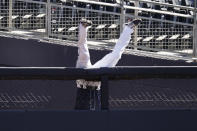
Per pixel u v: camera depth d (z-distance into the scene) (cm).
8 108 2875
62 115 2356
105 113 2361
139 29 3853
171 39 3856
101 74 2381
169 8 4200
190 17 3841
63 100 3375
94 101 2541
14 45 3812
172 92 3338
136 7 3844
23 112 2353
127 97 3372
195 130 2375
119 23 3834
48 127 2359
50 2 3878
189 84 3506
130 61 3731
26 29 3919
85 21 2756
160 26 3853
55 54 3781
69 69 2380
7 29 3925
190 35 3841
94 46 3806
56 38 3881
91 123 2361
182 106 2800
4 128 2355
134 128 2369
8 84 3225
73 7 3856
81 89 2541
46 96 3259
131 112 2364
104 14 3850
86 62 2750
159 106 2856
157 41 3862
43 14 3888
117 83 3372
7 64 3831
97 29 3856
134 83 3378
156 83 3419
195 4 3825
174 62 3716
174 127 2373
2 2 3919
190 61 3759
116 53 2731
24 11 3916
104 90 2381
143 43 3856
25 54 3803
